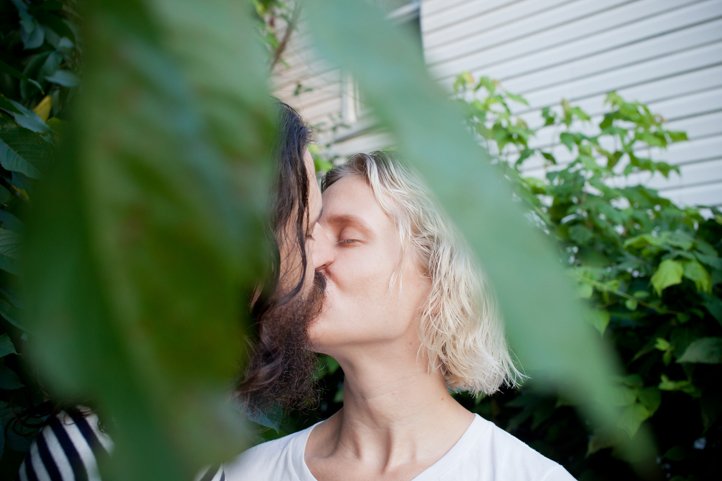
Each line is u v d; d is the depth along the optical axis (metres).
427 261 1.27
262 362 1.06
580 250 2.65
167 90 0.10
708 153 4.51
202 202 0.09
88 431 1.09
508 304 0.09
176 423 0.09
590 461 2.38
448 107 0.09
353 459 1.35
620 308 2.47
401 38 0.09
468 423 1.35
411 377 1.31
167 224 0.09
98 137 0.09
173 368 0.09
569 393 0.09
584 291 2.21
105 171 0.09
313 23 0.09
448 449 1.31
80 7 0.10
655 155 4.63
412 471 1.28
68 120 0.09
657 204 2.88
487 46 5.35
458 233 0.09
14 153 0.95
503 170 0.09
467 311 1.27
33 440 1.22
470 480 1.24
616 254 2.71
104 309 0.08
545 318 0.09
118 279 0.09
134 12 0.10
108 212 0.09
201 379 0.09
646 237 2.38
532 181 2.84
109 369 0.08
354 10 0.09
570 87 5.02
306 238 1.11
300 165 1.05
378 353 1.29
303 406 1.44
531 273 0.09
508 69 5.27
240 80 0.10
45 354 0.08
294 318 1.07
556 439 2.48
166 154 0.09
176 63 0.10
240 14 0.10
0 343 1.10
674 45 4.68
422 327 1.29
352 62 0.09
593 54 4.95
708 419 2.15
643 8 4.79
